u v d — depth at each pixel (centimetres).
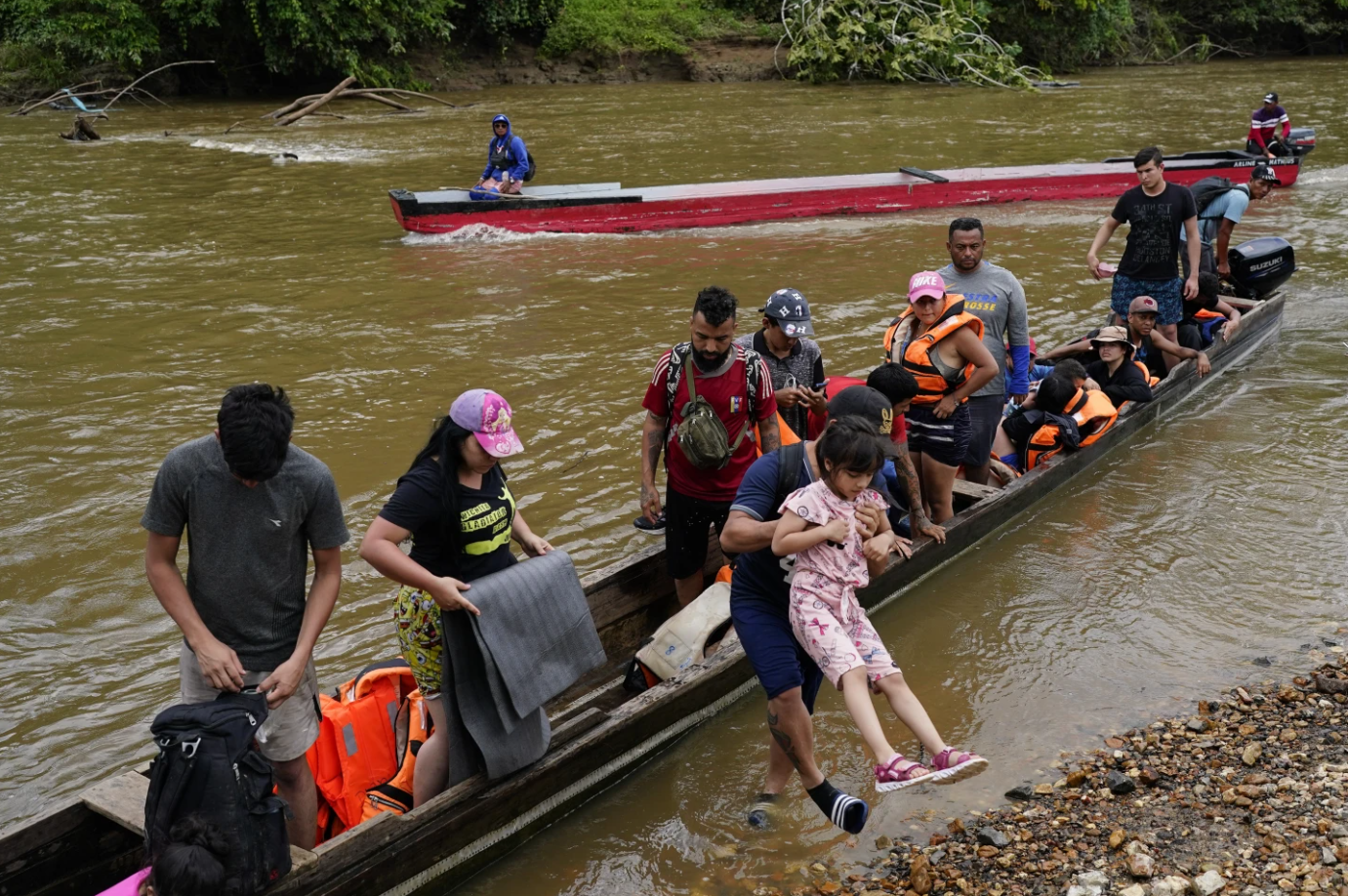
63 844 379
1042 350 965
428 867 400
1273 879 389
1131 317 841
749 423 531
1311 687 511
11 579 627
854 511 401
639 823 446
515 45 3512
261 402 334
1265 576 618
